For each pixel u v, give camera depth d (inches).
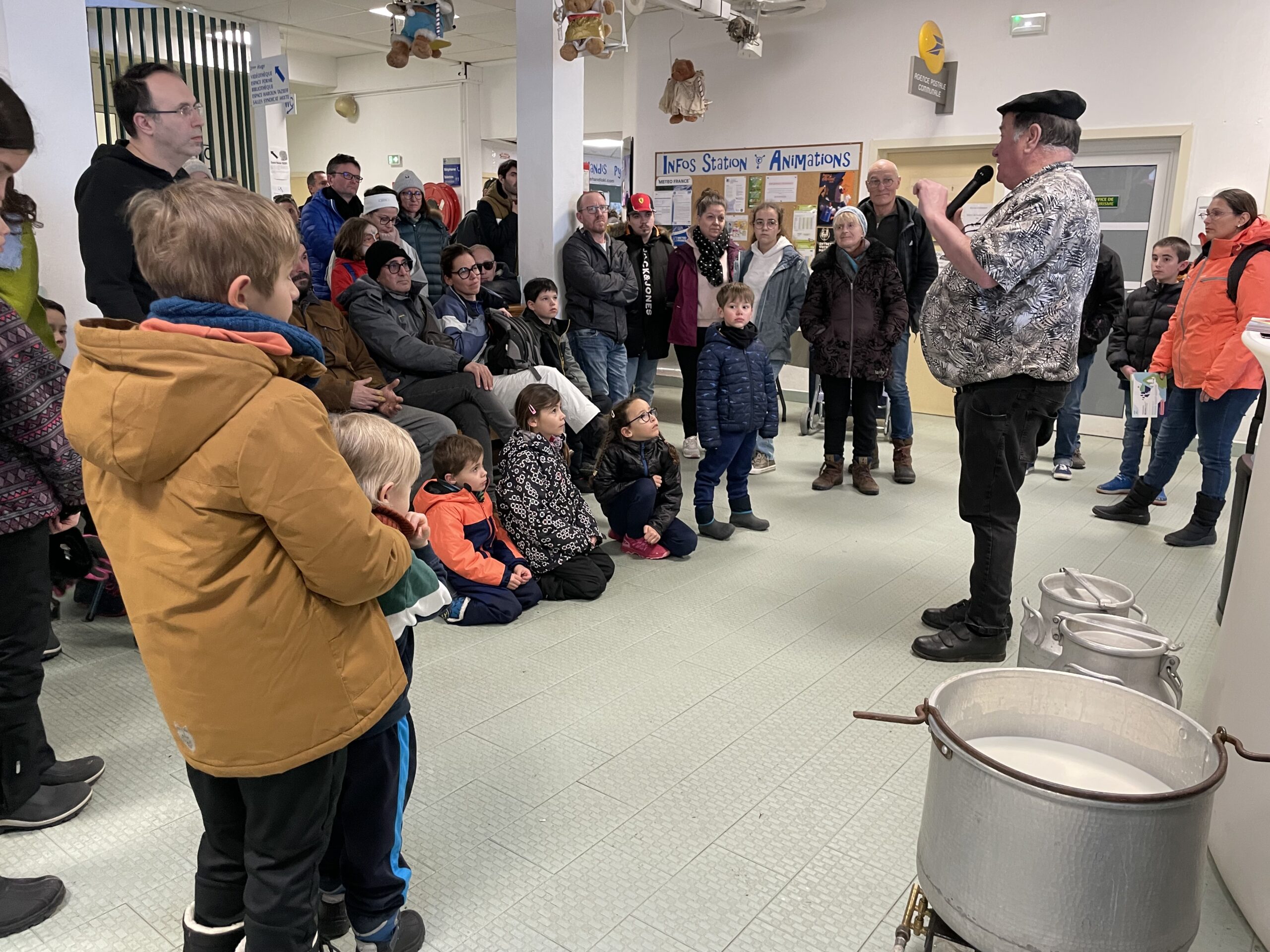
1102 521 159.5
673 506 135.0
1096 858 41.8
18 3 107.3
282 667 42.0
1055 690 55.5
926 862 48.8
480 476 111.6
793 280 193.3
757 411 143.1
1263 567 62.1
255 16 319.3
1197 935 59.6
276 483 38.9
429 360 132.8
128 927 59.2
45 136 111.5
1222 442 140.3
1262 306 132.3
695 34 278.5
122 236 89.6
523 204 182.5
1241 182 212.1
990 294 92.3
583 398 156.5
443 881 63.6
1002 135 95.8
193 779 46.7
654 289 203.0
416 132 399.9
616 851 67.4
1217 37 209.0
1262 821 58.2
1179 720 50.5
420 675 96.0
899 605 119.0
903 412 183.5
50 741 81.0
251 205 41.3
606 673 97.4
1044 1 226.5
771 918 60.7
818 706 90.9
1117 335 178.1
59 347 100.3
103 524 43.2
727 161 280.4
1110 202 232.4
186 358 37.5
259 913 45.4
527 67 174.9
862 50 252.7
